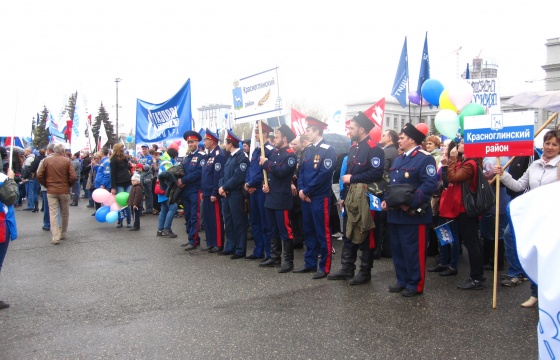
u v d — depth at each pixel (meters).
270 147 7.29
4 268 7.02
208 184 8.05
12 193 5.26
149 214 13.27
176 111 11.04
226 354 3.93
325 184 6.32
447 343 4.09
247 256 7.58
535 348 3.97
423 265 5.49
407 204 5.27
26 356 3.94
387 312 4.91
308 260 6.66
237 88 7.30
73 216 12.78
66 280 6.33
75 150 15.56
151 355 3.94
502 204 6.56
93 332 4.46
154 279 6.33
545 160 5.30
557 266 1.67
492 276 6.38
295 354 3.91
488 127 5.10
